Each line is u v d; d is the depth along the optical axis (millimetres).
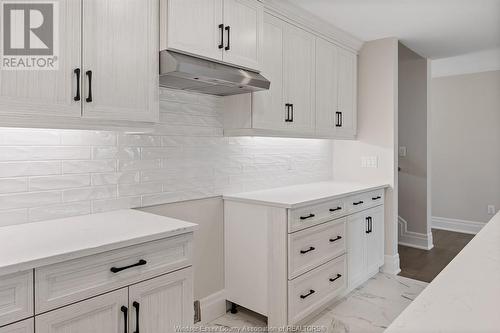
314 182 3607
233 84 2129
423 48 3895
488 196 5031
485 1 2641
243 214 2516
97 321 1388
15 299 1183
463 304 706
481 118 5055
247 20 2230
